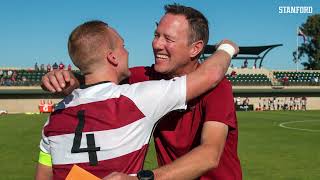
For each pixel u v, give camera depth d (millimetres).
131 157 2717
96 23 2922
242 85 59625
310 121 34188
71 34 2912
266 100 59094
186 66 3459
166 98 2822
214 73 2963
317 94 59969
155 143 3527
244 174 11602
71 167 2707
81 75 3172
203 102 3182
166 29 3357
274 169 12344
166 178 2605
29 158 14484
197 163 2703
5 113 48500
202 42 3404
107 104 2746
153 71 3840
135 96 2791
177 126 3357
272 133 24141
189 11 3379
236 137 3250
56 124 2822
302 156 15039
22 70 57719
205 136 3002
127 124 2723
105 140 2680
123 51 2953
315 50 96188
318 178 11070
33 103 51844
